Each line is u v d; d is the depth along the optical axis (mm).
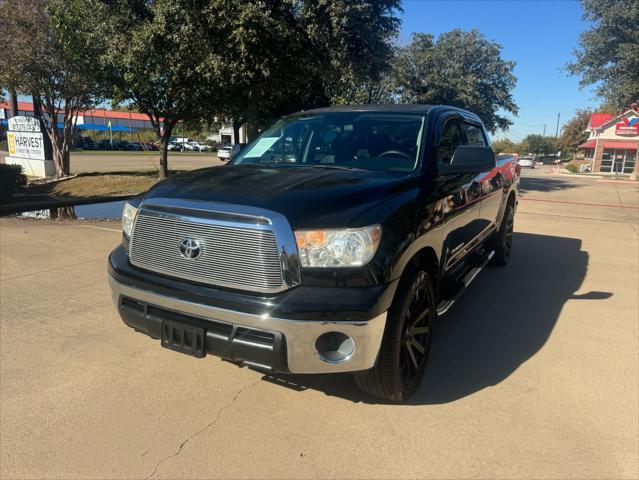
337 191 2902
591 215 12961
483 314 4852
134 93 14820
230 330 2684
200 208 2779
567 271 6570
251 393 3283
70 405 3096
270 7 10648
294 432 2867
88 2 12336
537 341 4211
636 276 6375
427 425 2955
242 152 4395
